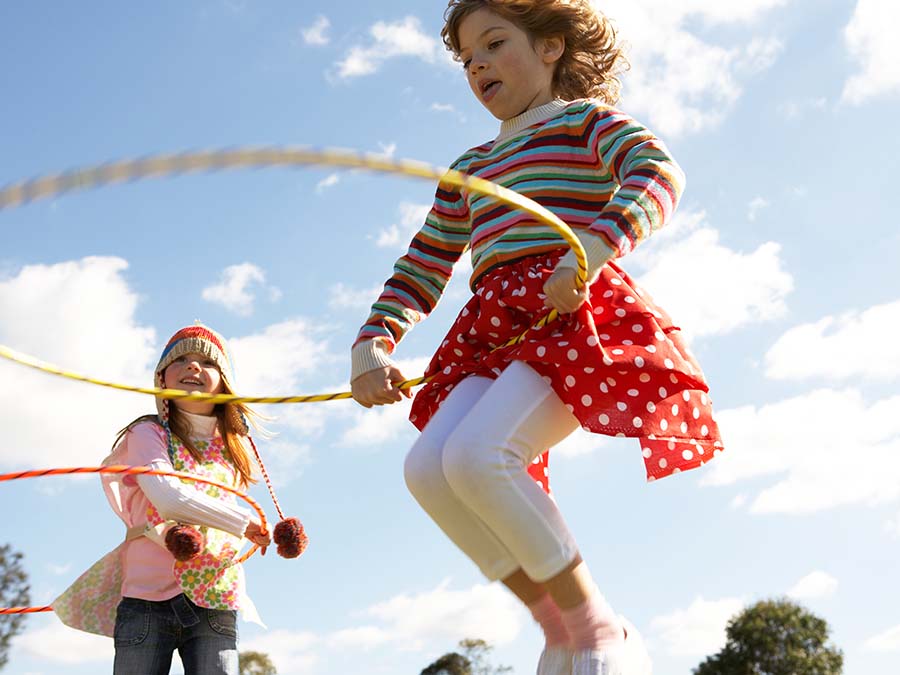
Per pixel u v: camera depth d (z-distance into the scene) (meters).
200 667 3.84
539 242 2.86
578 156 2.99
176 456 4.18
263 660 21.48
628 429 2.63
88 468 3.37
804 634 37.31
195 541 3.73
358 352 3.12
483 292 2.90
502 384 2.66
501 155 3.09
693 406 2.79
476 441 2.54
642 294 2.87
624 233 2.65
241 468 4.39
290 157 1.46
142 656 3.79
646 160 2.79
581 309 2.65
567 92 3.34
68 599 3.94
